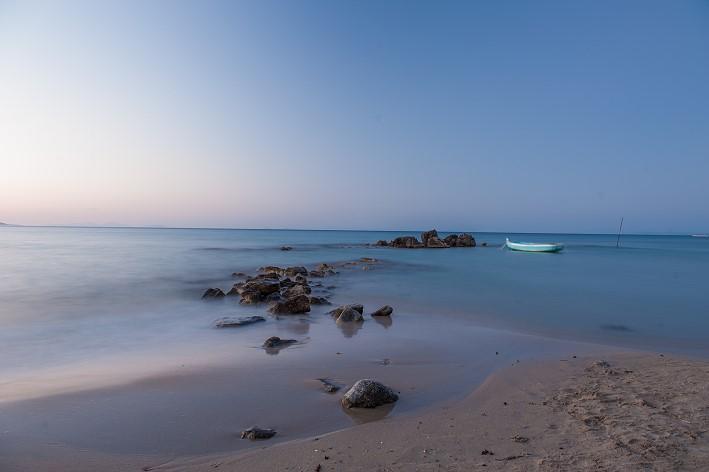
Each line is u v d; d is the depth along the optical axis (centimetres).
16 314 1612
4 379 858
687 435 555
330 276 3055
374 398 716
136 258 4459
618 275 3366
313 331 1327
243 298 1884
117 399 741
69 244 7425
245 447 567
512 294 2250
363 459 514
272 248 7006
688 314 1702
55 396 753
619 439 547
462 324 1461
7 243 7681
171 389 794
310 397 760
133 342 1192
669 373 873
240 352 1075
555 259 5331
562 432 580
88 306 1788
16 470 505
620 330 1411
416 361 1001
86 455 544
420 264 4347
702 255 6644
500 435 579
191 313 1642
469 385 833
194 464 518
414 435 588
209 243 8688
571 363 975
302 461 514
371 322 1475
